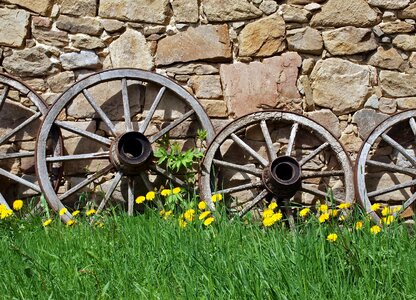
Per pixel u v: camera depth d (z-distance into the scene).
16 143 6.02
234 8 6.15
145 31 6.13
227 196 6.04
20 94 6.03
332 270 4.15
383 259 4.26
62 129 6.06
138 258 4.47
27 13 6.05
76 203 5.99
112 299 4.11
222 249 4.41
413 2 6.23
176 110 6.12
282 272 4.07
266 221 4.71
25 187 6.02
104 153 5.92
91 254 4.45
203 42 6.14
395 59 6.24
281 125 6.16
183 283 4.13
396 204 6.21
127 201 6.03
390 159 6.20
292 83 6.18
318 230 4.45
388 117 6.12
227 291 4.03
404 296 3.97
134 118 6.11
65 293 4.14
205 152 5.96
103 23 6.10
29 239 4.92
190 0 6.14
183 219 5.02
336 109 6.19
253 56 6.17
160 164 6.05
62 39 6.08
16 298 4.11
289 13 6.18
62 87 6.08
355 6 6.21
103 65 6.11
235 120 6.02
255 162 6.14
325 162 6.17
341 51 6.20
